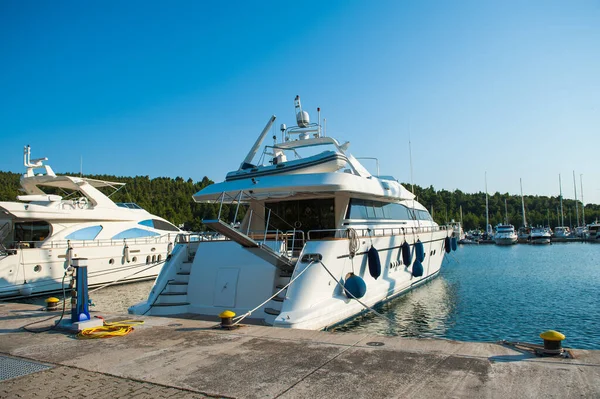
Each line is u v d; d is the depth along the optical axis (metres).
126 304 17.36
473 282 21.97
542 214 116.69
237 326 7.20
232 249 10.72
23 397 4.29
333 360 5.14
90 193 22.14
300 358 5.28
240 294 10.20
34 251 19.30
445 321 12.85
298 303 9.28
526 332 11.77
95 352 5.89
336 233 12.19
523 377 4.28
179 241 12.12
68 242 20.27
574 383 4.07
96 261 21.67
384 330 11.45
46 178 21.70
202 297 10.61
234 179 13.22
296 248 11.77
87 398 4.22
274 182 11.72
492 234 82.25
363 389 4.20
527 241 74.12
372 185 13.09
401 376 4.50
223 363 5.20
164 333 6.88
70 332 7.18
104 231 22.48
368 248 12.35
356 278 10.98
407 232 16.06
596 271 27.45
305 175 11.59
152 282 23.75
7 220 21.53
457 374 4.46
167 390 4.39
